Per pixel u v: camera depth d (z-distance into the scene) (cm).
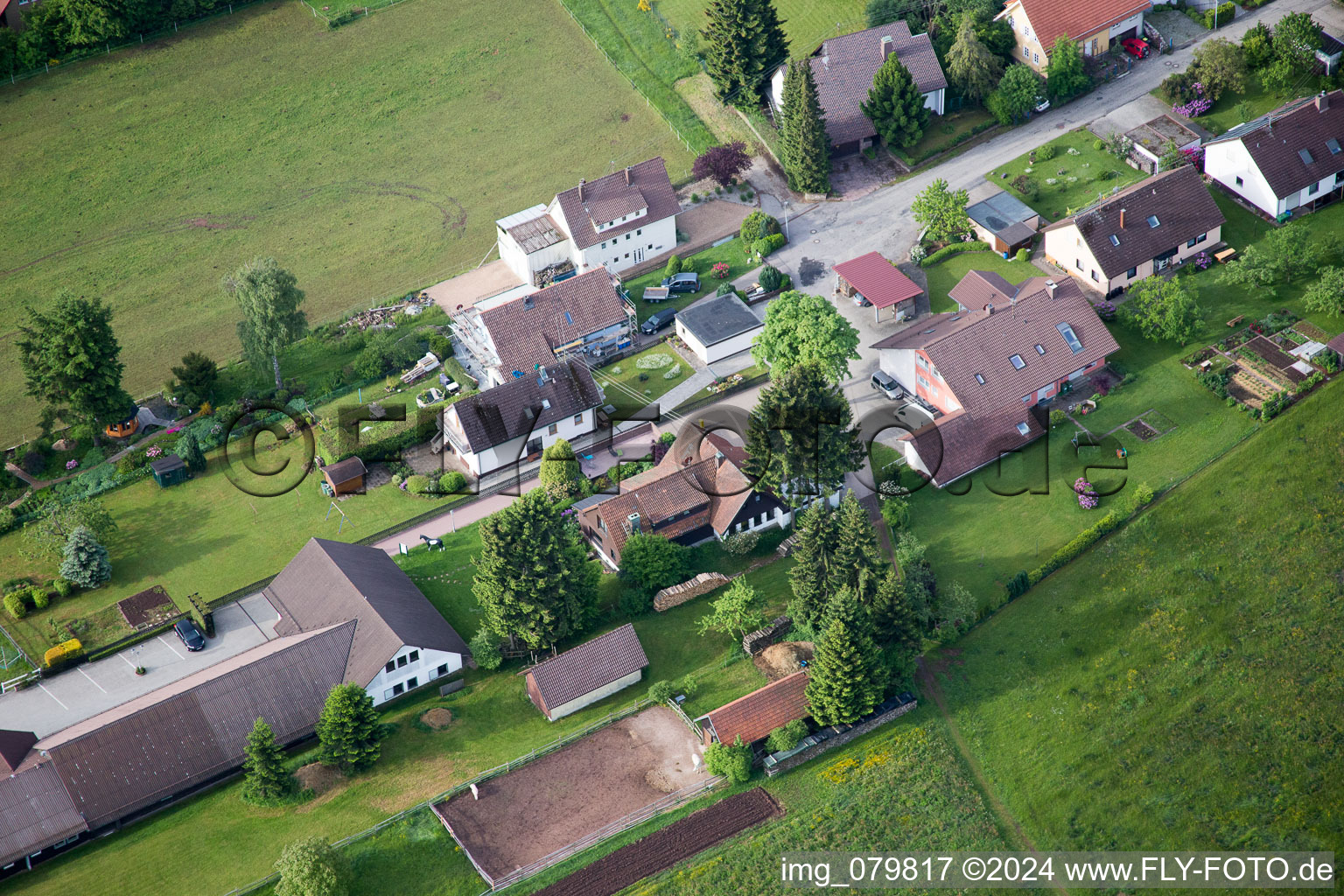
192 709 9881
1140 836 9444
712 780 9662
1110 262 13262
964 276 14012
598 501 11912
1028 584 10950
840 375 12588
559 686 10188
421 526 12150
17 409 13562
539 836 9325
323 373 13838
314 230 15638
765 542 11656
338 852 8950
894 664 10125
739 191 15625
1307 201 14000
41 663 11062
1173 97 15300
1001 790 9712
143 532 12225
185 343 14312
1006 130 15688
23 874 9188
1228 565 10969
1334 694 10050
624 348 13800
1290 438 11794
